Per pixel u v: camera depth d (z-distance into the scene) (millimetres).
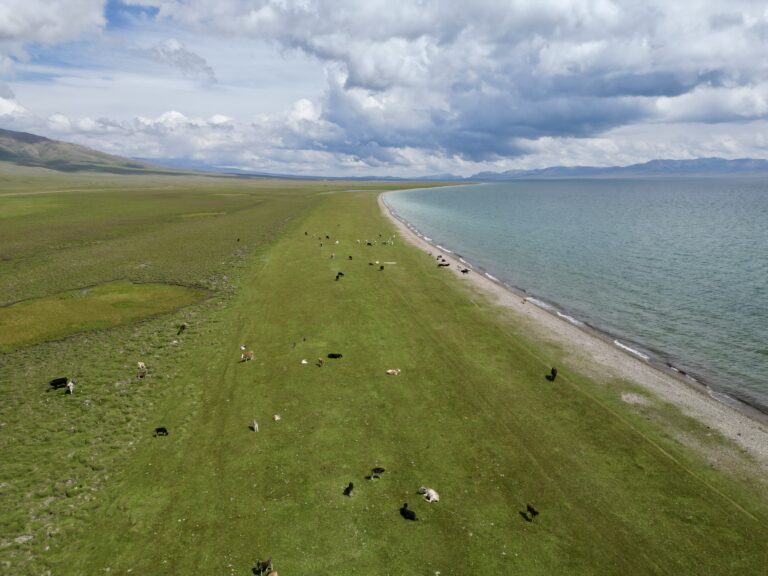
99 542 17750
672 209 163625
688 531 18516
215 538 17859
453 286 53094
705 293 53406
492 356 34375
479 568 16578
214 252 70500
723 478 21734
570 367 33062
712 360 35938
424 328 39656
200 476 21344
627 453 23328
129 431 24859
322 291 49531
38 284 53625
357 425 25312
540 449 23453
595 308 48656
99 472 21688
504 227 115000
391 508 19344
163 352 34844
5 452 23125
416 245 79625
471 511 19266
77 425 25359
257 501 19750
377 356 33938
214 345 36000
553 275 63250
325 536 17891
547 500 20031
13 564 16734
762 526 18844
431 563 16750
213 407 27172
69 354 34906
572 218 135750
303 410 26766
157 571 16484
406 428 25094
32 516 19062
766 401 29828
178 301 47562
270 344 36062
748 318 45094
